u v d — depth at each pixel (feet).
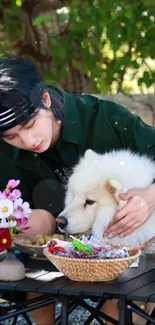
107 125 9.16
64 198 9.13
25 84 7.70
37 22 14.66
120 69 15.99
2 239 7.09
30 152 8.94
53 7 15.46
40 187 9.19
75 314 10.40
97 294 6.59
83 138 9.12
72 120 8.98
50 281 6.93
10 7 14.96
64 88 16.34
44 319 7.85
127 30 15.17
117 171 8.43
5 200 7.25
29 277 7.08
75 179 8.55
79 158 9.00
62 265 6.83
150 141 9.13
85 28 14.87
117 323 6.97
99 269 6.76
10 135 7.78
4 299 7.79
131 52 16.22
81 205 8.40
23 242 7.84
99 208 8.29
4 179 9.18
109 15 14.85
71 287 6.72
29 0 15.44
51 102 8.66
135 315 7.68
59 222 8.40
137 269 7.39
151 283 6.88
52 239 7.49
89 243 7.04
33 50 15.69
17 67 7.83
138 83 16.10
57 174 9.20
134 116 9.36
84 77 16.37
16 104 7.55
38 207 9.29
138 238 8.14
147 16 15.21
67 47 15.17
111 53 17.21
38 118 7.78
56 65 15.67
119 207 8.09
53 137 8.84
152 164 8.82
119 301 6.54
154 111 14.52
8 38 15.38
